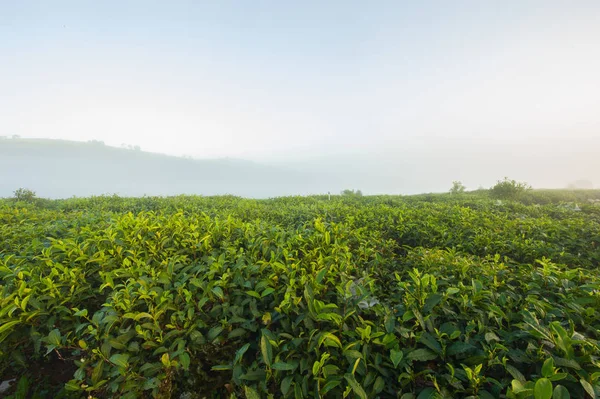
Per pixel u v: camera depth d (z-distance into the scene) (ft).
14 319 9.13
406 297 9.91
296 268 11.76
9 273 11.39
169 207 38.17
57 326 10.28
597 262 18.08
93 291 11.32
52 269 10.88
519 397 6.00
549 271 11.57
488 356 7.39
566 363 6.68
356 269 13.34
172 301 9.85
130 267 11.41
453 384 6.84
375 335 7.93
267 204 46.19
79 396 9.09
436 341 8.18
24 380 8.96
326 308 8.91
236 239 15.97
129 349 8.59
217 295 10.10
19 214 25.76
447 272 13.07
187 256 14.25
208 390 9.18
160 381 8.29
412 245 21.89
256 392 7.10
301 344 8.54
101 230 15.48
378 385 7.24
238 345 9.84
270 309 10.26
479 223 24.54
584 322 8.85
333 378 7.18
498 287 11.54
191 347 9.11
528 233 21.47
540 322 8.76
